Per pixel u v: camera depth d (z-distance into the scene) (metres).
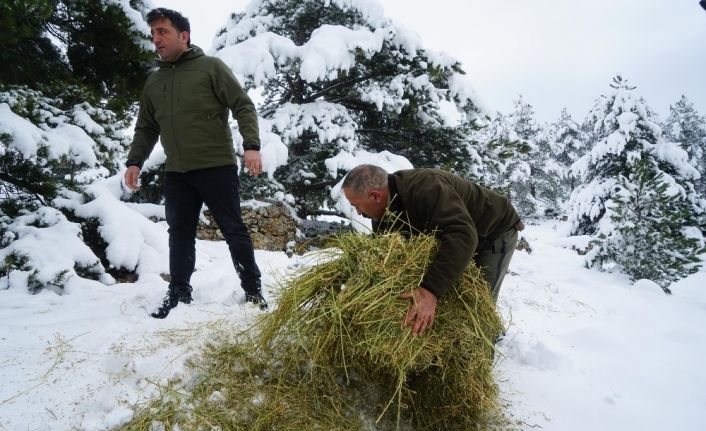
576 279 5.31
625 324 3.73
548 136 29.44
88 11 4.71
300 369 2.02
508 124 29.30
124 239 3.94
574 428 2.04
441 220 1.86
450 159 8.04
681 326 3.73
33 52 4.92
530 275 5.83
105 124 4.86
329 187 7.62
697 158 30.52
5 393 1.63
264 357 2.04
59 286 2.97
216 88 2.57
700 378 2.63
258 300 2.67
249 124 2.57
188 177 2.60
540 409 2.16
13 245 3.13
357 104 8.16
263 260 4.49
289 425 1.71
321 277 1.92
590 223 16.58
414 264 1.82
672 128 33.88
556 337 3.17
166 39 2.50
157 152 6.02
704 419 2.16
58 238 3.41
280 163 6.07
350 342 1.82
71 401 1.64
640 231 5.99
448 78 7.68
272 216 6.20
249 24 8.11
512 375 2.46
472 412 1.97
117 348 1.98
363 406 1.93
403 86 7.33
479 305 1.96
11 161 3.60
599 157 16.14
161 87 2.59
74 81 4.89
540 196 29.25
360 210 2.10
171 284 2.58
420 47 7.28
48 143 3.56
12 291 2.82
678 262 5.74
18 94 3.92
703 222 8.34
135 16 5.09
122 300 2.70
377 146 8.61
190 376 1.88
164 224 5.28
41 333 2.12
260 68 6.37
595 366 2.68
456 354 1.86
